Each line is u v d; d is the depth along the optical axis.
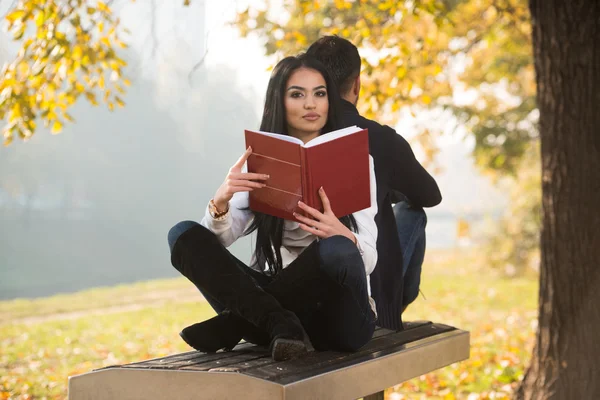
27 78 4.56
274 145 2.26
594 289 3.68
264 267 2.66
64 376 6.01
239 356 2.36
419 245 3.20
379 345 2.55
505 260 15.61
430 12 4.90
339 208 2.31
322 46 3.33
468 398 4.85
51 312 11.48
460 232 16.92
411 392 5.13
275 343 2.16
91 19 4.14
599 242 3.67
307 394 2.03
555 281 3.78
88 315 10.91
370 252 2.41
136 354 7.31
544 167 3.84
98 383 2.25
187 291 14.34
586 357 3.68
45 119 4.89
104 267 28.09
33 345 7.91
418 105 6.58
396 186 3.04
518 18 6.85
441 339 2.73
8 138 4.68
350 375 2.21
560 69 3.72
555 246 3.78
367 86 5.14
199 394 2.11
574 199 3.70
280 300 2.33
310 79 2.55
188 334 2.39
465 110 11.30
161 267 27.97
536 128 12.72
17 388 5.43
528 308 10.23
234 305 2.26
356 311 2.32
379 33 5.30
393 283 2.87
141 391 2.18
